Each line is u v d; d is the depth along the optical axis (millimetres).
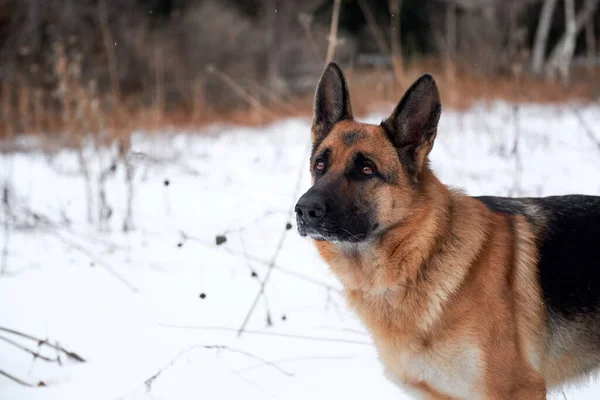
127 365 4129
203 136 13492
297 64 21406
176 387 3824
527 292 3479
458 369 3305
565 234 3619
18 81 14602
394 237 3480
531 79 15625
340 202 3506
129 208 7281
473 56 16766
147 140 11438
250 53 20672
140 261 6184
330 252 3750
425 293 3375
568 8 20078
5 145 12203
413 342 3416
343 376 3990
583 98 14719
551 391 3787
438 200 3502
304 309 5012
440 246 3406
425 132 3549
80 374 4027
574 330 3559
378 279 3510
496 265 3375
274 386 3859
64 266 6109
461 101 13172
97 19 18172
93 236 6996
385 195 3514
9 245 6852
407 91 3539
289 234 6793
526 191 7129
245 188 8859
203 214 7645
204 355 4234
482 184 7859
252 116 14781
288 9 22156
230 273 5809
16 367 4152
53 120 12961
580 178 8031
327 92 4047
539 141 10258
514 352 3287
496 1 19109
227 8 22766
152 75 18172
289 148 12023
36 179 10055
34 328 4707
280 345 4410
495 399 3285
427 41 23172
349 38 22047
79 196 8859
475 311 3277
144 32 19125
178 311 4996
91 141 9867
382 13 23922
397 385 3602
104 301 5211
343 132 3760
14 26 17188
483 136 10922
